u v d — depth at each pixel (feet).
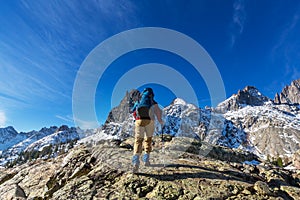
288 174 14.78
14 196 11.14
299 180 14.17
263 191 9.50
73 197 8.77
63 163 14.28
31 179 13.21
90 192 9.12
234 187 9.75
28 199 10.93
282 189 11.23
